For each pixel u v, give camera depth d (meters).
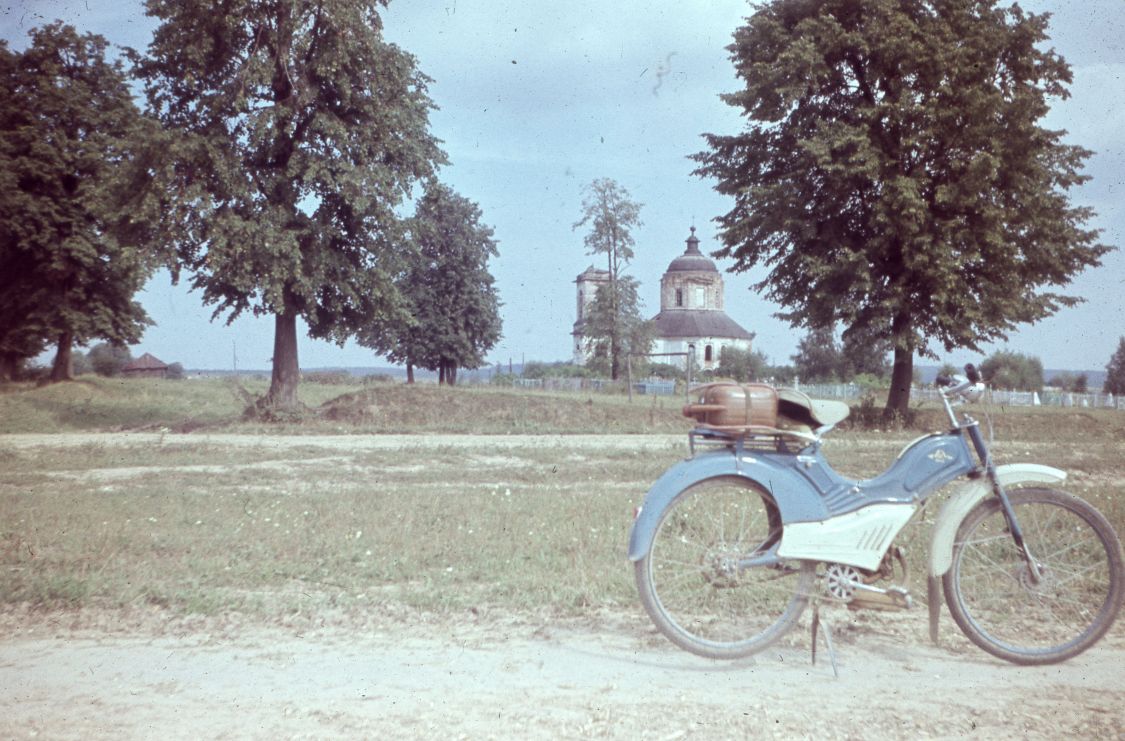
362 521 8.55
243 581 6.22
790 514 4.52
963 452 4.69
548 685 4.13
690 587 4.71
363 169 24.78
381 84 25.53
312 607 5.54
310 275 25.03
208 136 23.84
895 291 25.30
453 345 54.75
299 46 24.62
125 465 15.22
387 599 5.71
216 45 24.48
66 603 5.59
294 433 23.58
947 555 4.61
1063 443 21.22
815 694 4.02
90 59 38.97
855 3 26.25
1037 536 4.76
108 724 3.62
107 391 38.16
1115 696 4.00
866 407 26.94
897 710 3.80
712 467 4.61
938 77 24.89
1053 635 4.67
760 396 4.57
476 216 55.66
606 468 14.21
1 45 37.34
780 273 27.95
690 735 3.50
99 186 24.84
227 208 23.70
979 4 25.86
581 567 6.39
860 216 26.67
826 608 5.46
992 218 24.36
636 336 68.44
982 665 4.47
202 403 35.91
